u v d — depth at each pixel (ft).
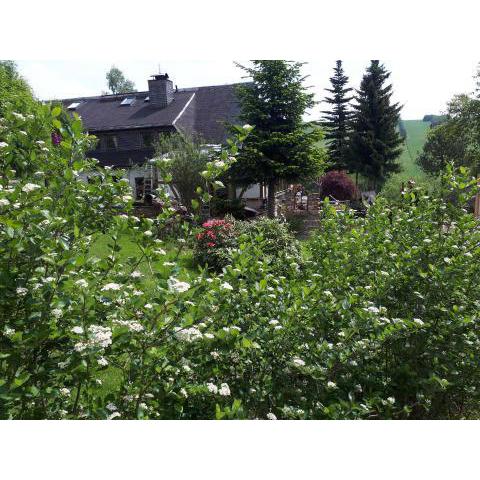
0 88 56.65
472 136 82.12
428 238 10.77
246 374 8.05
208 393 7.48
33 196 7.45
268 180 53.83
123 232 8.10
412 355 9.46
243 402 7.67
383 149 101.60
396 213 12.44
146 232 7.82
